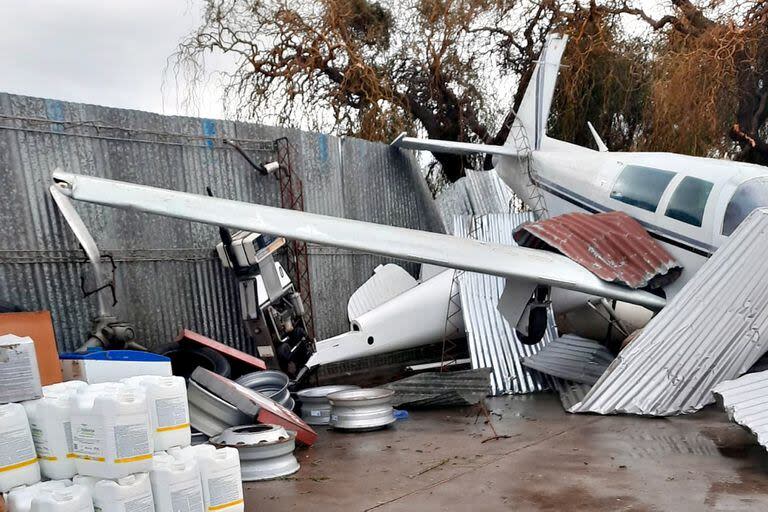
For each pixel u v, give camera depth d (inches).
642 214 269.9
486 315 318.3
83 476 111.3
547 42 384.8
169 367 184.7
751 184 229.6
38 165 238.5
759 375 181.0
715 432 189.2
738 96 487.5
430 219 452.4
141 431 110.3
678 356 215.8
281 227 203.6
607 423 208.7
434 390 259.4
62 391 124.2
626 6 546.6
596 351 281.0
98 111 259.4
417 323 330.6
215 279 299.4
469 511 134.8
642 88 525.7
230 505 125.0
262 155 325.7
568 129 538.9
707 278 216.8
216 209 196.5
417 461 178.5
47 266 238.8
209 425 194.2
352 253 379.6
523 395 277.6
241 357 251.1
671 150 479.2
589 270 241.4
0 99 228.7
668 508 130.2
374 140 501.4
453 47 567.2
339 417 225.9
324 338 354.9
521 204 533.0
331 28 520.7
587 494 141.3
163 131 283.1
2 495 106.5
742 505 130.1
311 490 156.5
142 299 271.6
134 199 189.3
